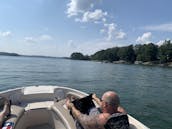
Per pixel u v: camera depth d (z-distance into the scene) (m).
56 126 4.16
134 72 40.66
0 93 4.52
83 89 16.19
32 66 44.62
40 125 4.45
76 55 195.88
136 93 15.27
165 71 48.44
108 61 119.94
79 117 3.17
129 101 11.98
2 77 21.69
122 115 2.70
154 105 11.17
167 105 11.31
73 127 3.42
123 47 115.94
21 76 23.50
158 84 21.92
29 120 4.33
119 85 19.55
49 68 41.06
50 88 5.56
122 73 36.81
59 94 5.22
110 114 2.78
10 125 3.31
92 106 3.85
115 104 2.78
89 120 2.89
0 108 4.02
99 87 17.61
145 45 102.56
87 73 33.12
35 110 4.34
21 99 4.89
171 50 87.94
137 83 22.08
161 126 7.72
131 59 107.31
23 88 5.38
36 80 20.64
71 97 4.71
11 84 17.12
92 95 4.09
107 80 23.69
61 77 24.67
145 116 8.91
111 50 123.31
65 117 3.72
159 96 14.36
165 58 88.12
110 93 2.84
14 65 44.22
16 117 3.62
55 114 4.13
